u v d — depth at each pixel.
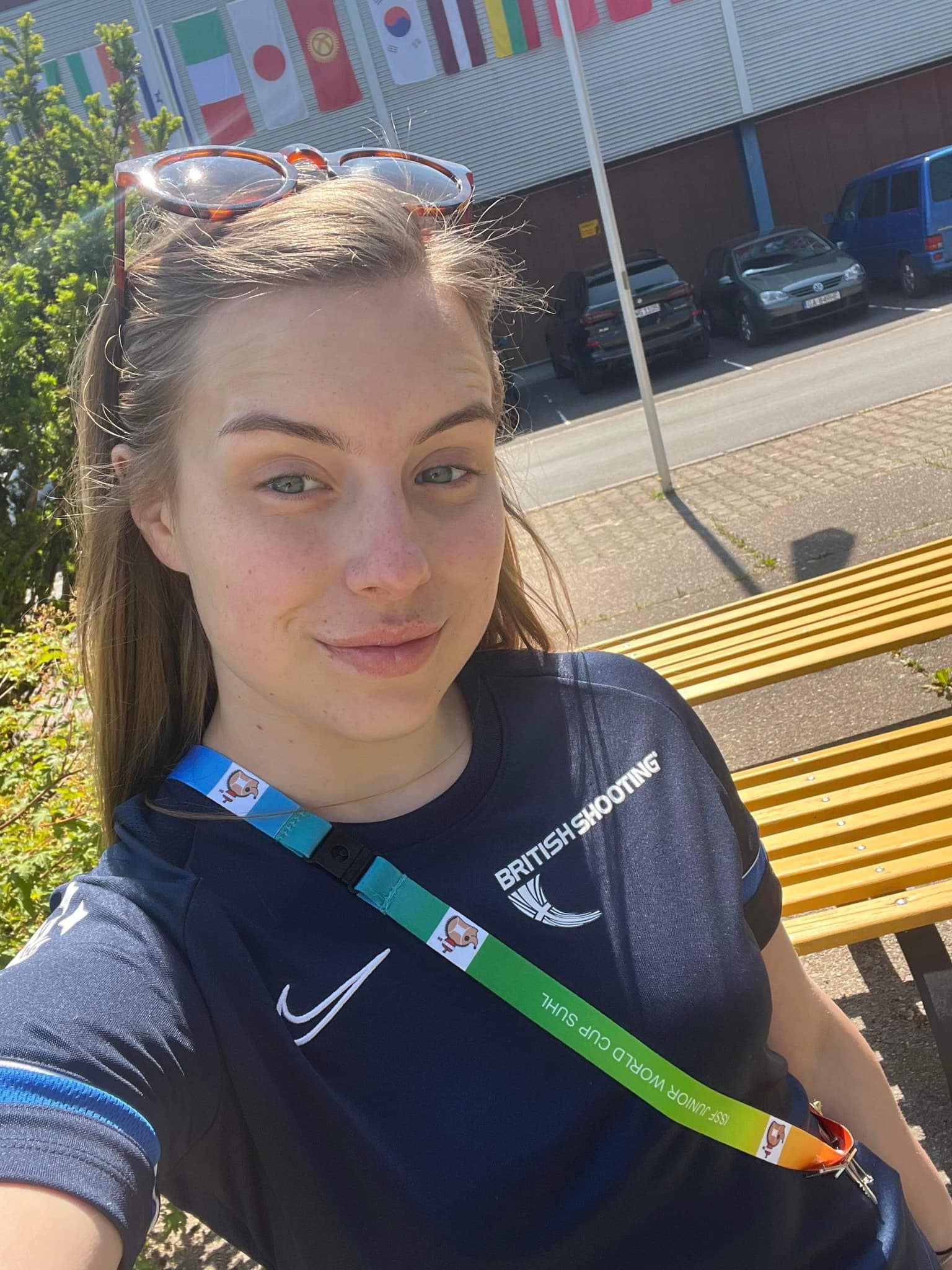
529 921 0.93
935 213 13.61
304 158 1.00
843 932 1.95
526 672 1.11
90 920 0.82
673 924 0.97
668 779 1.07
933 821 2.25
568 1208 0.85
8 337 5.39
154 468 0.91
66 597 5.58
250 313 0.83
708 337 14.58
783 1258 0.96
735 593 5.37
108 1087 0.71
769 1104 1.01
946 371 9.09
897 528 5.58
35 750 2.50
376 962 0.86
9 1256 0.62
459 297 0.92
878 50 17.72
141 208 0.92
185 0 16.42
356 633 0.85
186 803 0.90
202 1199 0.83
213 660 1.06
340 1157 0.82
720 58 17.69
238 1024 0.80
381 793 0.96
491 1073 0.86
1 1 16.48
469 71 17.39
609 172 18.45
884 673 4.00
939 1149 2.07
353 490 0.85
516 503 1.33
